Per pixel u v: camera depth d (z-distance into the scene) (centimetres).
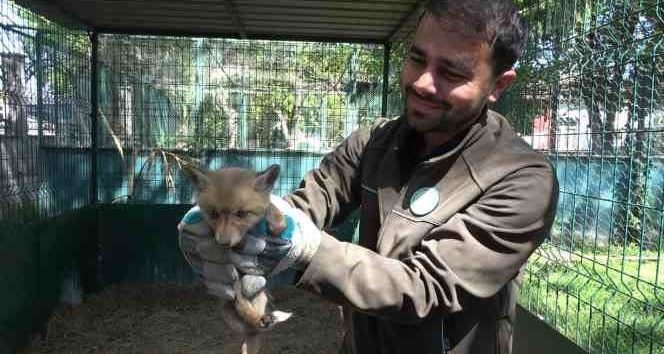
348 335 100
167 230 316
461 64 76
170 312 284
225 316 88
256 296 78
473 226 75
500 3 78
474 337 85
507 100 183
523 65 170
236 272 76
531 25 168
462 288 72
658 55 115
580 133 139
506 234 74
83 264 290
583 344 134
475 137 82
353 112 323
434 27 77
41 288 240
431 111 79
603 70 131
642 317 127
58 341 241
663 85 127
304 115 320
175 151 312
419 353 84
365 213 94
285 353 239
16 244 213
